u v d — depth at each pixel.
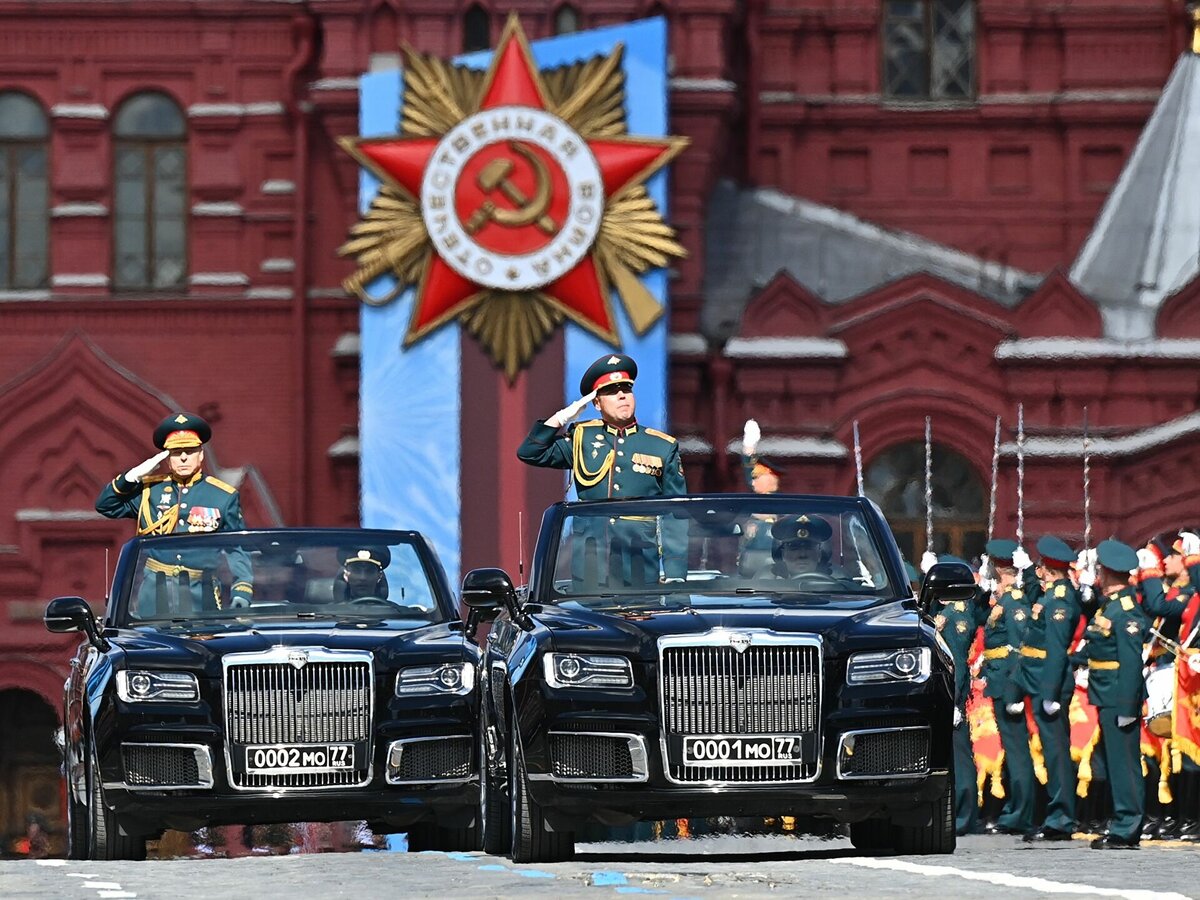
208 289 122.25
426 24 118.69
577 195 113.62
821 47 126.12
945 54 126.50
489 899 33.88
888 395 118.12
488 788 47.34
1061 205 124.94
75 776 50.34
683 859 46.19
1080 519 116.62
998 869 40.72
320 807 46.97
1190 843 61.12
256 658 46.94
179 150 123.81
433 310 114.12
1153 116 123.56
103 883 39.38
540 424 51.03
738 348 117.69
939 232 125.25
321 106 118.69
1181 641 62.09
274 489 121.00
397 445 114.38
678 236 117.38
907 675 42.62
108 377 121.25
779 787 42.09
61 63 123.69
